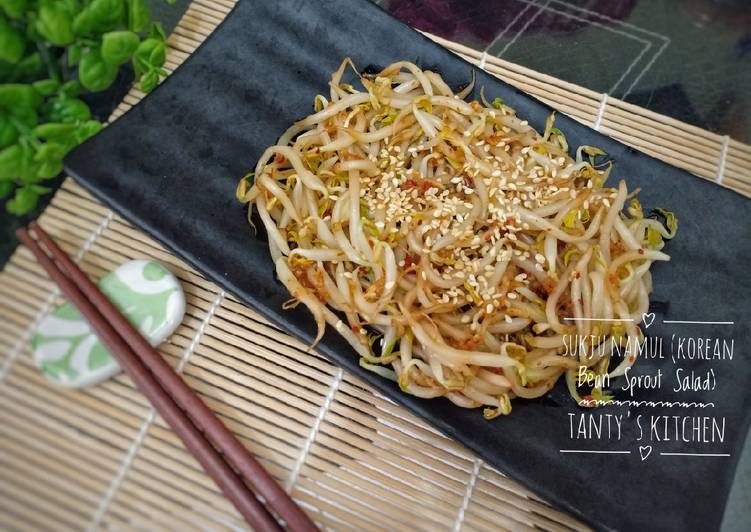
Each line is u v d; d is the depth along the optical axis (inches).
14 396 9.3
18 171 9.8
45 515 8.8
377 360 9.5
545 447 9.3
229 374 9.9
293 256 9.8
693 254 10.4
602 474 9.1
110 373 9.5
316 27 11.4
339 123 10.4
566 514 9.0
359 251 9.8
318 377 9.9
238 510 8.7
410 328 9.6
